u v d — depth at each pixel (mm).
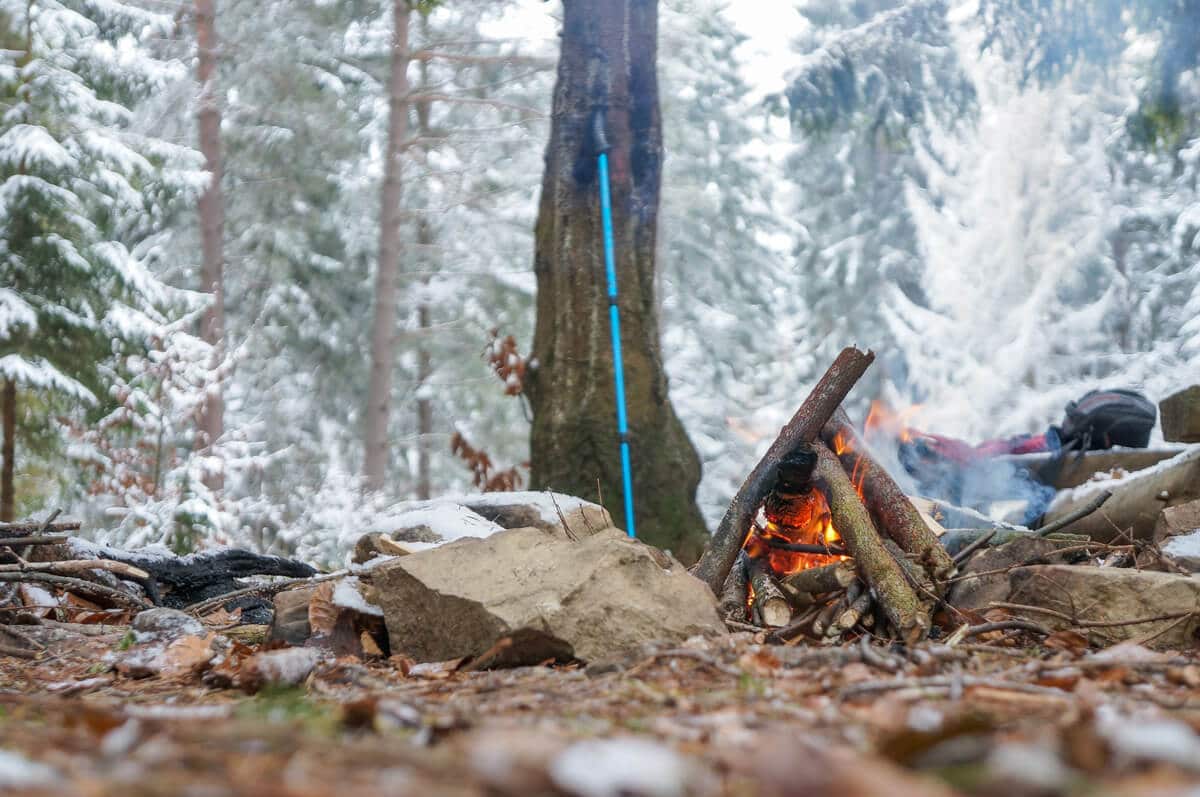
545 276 9234
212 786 1460
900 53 22438
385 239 22406
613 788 1388
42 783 1451
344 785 1520
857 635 5078
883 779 1294
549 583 4492
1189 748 1500
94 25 18766
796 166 32281
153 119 21750
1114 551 5766
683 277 31312
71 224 17266
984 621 4973
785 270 33000
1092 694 2836
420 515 6406
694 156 31625
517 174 26094
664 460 8781
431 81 24688
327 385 26297
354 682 4051
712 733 2311
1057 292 26266
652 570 4594
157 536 13016
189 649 4645
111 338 17500
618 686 3395
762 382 30750
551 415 8883
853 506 5254
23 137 17125
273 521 13820
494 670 4387
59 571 6184
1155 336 25094
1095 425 8055
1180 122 15312
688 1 33094
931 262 27797
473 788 1475
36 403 17750
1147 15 14992
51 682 4461
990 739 1623
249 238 24750
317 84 24297
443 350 27219
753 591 5520
